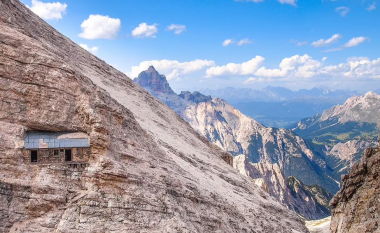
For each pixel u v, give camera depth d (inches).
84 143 2027.6
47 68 2087.8
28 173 1910.7
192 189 2564.0
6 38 2071.9
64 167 1971.0
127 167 2128.4
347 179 2790.4
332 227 2773.1
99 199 1931.6
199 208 2474.2
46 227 1827.0
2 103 1982.0
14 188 1852.9
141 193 2055.9
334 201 2864.2
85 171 1989.4
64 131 2060.8
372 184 2541.8
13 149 1920.5
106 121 2154.3
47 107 2044.8
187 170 3051.2
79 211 1886.1
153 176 2234.3
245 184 4136.3
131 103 4052.7
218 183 3432.6
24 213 1838.1
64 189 1921.8
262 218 3304.6
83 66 3919.8
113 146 2126.0
